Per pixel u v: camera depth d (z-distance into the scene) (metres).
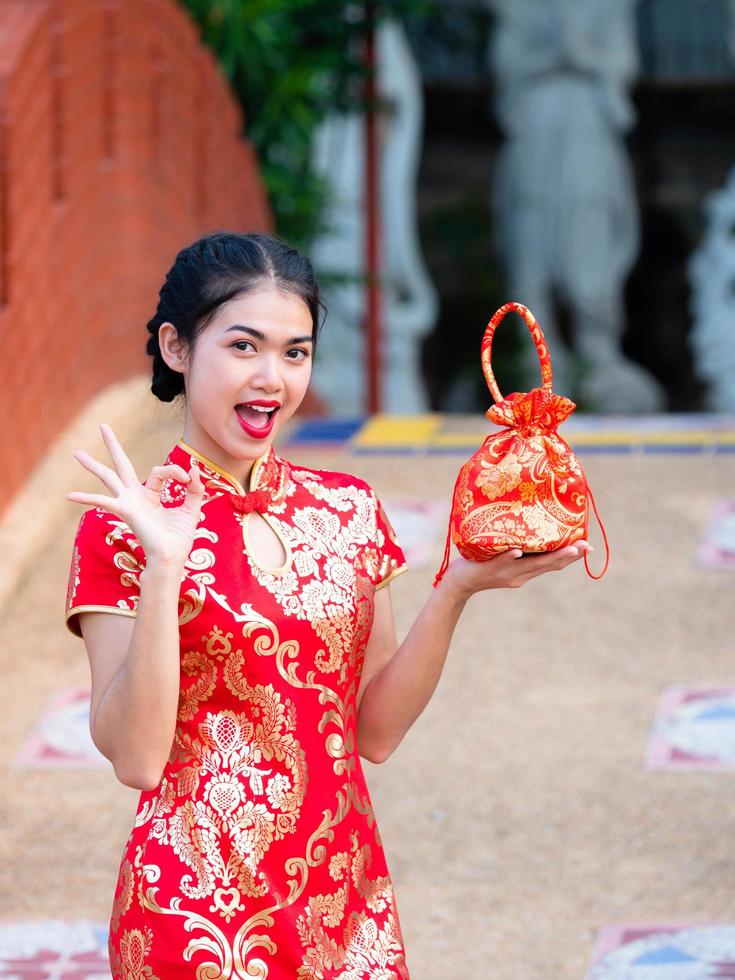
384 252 19.08
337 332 18.06
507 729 6.53
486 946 4.91
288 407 3.06
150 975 2.91
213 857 2.93
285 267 3.03
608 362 21.34
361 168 17.97
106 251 10.25
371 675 3.27
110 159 10.31
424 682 3.18
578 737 6.41
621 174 21.28
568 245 21.11
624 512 9.06
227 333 2.98
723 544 8.48
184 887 2.91
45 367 8.95
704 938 4.87
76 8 9.45
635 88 22.95
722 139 23.08
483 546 3.01
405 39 21.50
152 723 2.83
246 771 2.96
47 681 7.00
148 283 11.09
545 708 6.71
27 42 8.52
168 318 3.08
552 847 5.53
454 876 5.36
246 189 14.23
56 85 9.14
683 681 6.90
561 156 21.09
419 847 5.57
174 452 3.13
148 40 10.98
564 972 4.73
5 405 8.20
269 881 2.94
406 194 19.14
